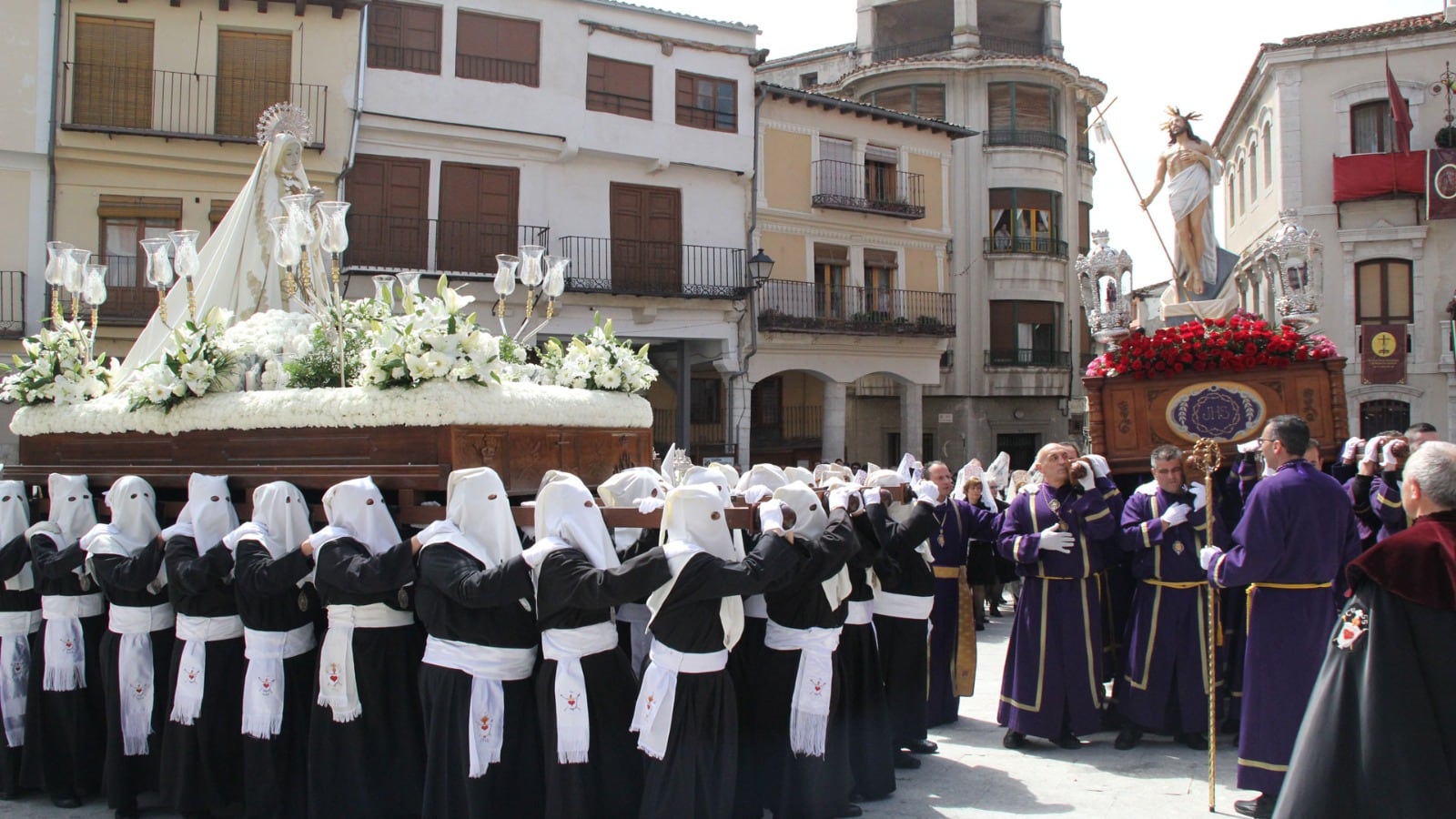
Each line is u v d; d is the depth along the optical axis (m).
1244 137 30.41
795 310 24.72
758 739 5.66
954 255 29.72
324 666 5.46
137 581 5.79
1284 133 26.28
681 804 4.91
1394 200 25.33
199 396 6.46
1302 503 5.78
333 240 6.70
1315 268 8.82
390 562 5.06
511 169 21.12
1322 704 4.47
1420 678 4.21
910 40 32.59
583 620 5.11
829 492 6.01
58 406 7.09
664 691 4.98
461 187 20.72
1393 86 24.80
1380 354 25.30
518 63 21.14
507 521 5.20
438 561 5.01
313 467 5.93
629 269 22.25
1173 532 7.09
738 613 5.17
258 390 6.48
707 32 23.14
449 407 5.56
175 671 5.82
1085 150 32.78
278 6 19.30
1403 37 25.36
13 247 18.42
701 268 23.08
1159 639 7.09
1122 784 6.36
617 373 6.99
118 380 7.39
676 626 5.01
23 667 6.48
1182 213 10.84
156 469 6.57
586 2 21.62
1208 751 6.85
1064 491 7.22
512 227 21.06
